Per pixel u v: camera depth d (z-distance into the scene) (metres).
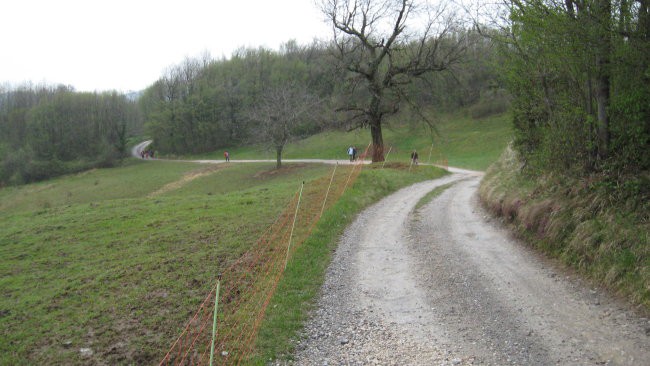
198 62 102.44
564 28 9.77
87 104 93.50
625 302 7.66
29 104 103.12
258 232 15.01
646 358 6.03
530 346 6.77
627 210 9.27
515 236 12.71
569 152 11.84
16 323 9.44
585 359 6.25
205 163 70.25
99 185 59.69
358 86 35.91
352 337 7.62
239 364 6.88
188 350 7.51
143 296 10.27
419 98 38.38
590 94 10.69
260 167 58.31
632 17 8.99
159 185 55.66
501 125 61.25
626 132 9.97
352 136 71.12
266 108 57.53
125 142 87.50
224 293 9.98
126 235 16.36
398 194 23.88
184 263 12.41
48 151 86.06
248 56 100.06
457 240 13.17
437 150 58.44
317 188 22.69
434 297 9.10
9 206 55.00
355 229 15.62
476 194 21.47
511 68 13.33
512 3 11.34
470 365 6.40
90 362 7.52
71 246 15.52
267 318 8.46
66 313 9.71
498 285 9.33
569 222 10.48
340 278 10.66
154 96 100.94
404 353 6.93
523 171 15.72
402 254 12.30
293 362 6.89
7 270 13.34
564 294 8.48
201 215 18.55
